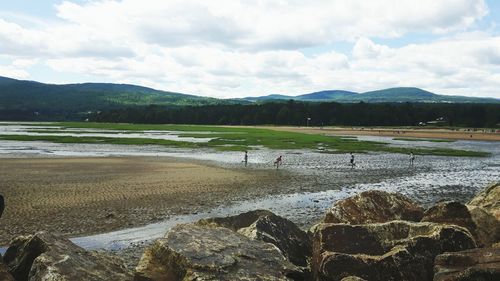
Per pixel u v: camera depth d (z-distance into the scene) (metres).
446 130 185.62
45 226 22.86
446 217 14.08
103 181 38.19
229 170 48.53
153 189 34.69
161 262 10.48
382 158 67.38
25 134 122.44
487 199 16.84
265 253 11.02
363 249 11.66
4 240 20.23
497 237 13.41
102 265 11.46
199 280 9.42
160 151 74.12
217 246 10.86
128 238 20.97
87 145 85.44
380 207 15.58
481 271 9.48
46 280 9.95
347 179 44.00
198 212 27.03
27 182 37.06
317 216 26.22
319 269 11.01
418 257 11.05
